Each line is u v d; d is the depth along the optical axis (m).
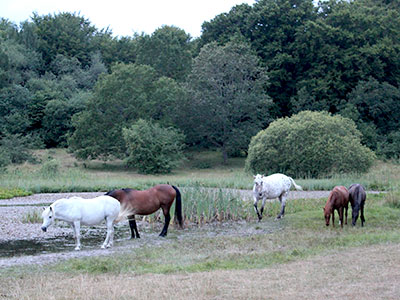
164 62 63.41
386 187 28.88
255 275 9.30
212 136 54.78
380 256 10.77
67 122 60.62
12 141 52.66
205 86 55.56
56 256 12.01
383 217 17.56
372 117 60.25
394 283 8.39
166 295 7.95
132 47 79.44
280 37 60.50
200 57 55.22
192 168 53.31
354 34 60.81
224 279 8.99
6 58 63.81
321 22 59.34
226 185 30.61
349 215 18.09
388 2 76.88
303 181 31.25
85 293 8.19
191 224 17.22
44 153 57.00
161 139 48.69
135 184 31.03
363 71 59.41
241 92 53.62
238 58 53.69
